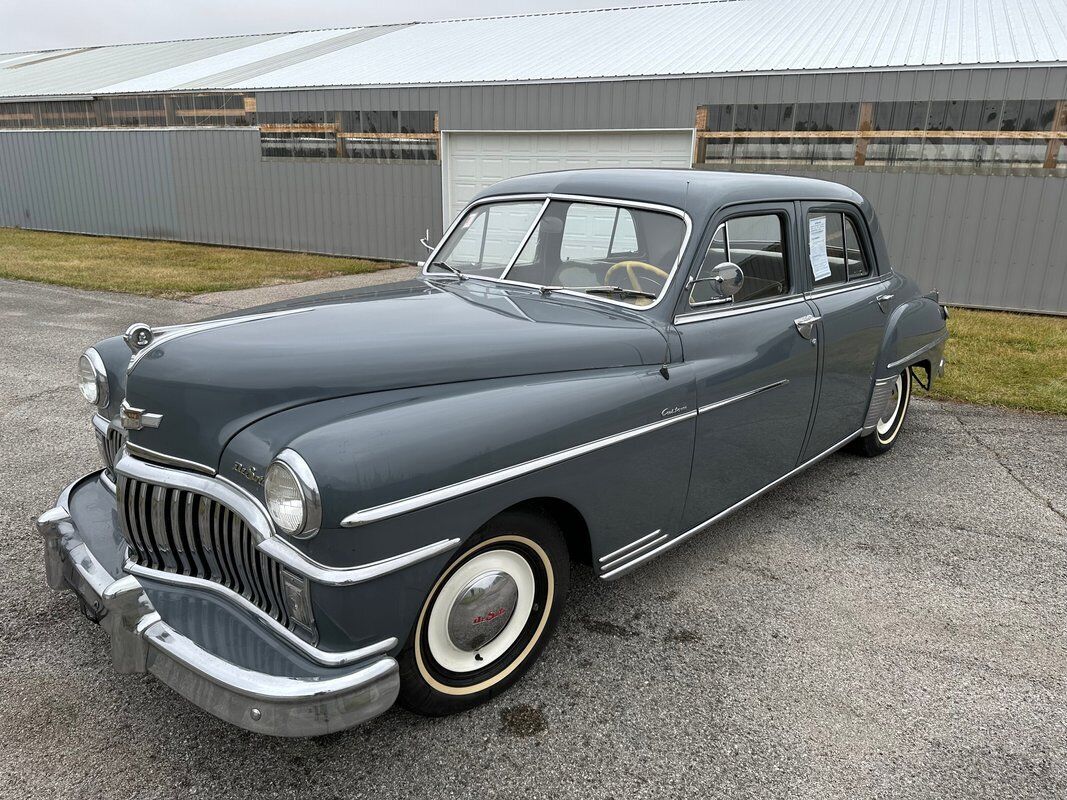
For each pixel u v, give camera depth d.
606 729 2.59
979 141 10.02
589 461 2.70
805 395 3.93
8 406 5.76
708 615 3.29
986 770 2.45
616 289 3.26
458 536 2.31
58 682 2.76
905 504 4.46
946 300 10.75
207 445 2.35
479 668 2.65
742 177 3.68
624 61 12.89
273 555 2.14
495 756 2.47
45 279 11.62
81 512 2.89
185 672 2.15
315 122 14.83
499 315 3.00
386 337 2.59
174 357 2.46
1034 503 4.50
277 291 11.11
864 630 3.21
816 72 10.60
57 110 18.47
